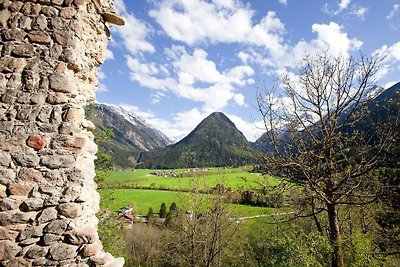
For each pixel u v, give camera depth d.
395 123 9.53
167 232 19.58
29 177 3.32
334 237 9.90
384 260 10.16
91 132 4.24
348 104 10.20
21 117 3.42
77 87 3.76
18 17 3.62
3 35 3.56
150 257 22.64
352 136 10.22
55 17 3.68
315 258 9.45
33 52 3.57
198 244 17.86
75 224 3.40
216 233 16.69
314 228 12.62
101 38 4.50
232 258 16.44
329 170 9.97
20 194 3.28
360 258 9.28
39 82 3.53
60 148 3.46
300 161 9.80
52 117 3.49
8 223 3.22
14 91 3.46
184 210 17.88
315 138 10.60
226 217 16.14
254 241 13.76
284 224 12.38
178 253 18.19
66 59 3.63
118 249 14.11
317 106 10.45
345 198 10.94
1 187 3.25
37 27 3.62
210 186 17.14
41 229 3.29
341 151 10.01
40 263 3.24
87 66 4.17
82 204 3.51
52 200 3.34
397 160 9.45
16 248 3.21
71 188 3.41
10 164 3.31
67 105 3.58
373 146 9.82
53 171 3.40
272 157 10.12
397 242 11.31
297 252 9.12
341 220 12.14
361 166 9.60
